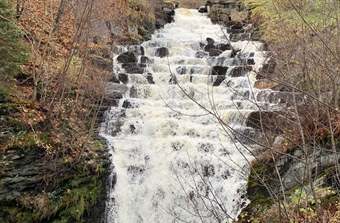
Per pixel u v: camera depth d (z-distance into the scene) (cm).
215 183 848
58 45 1072
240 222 682
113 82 1141
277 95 978
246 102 1013
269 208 664
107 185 832
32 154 707
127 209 859
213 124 994
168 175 895
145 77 1198
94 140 873
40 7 1177
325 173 613
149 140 953
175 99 1127
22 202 664
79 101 920
